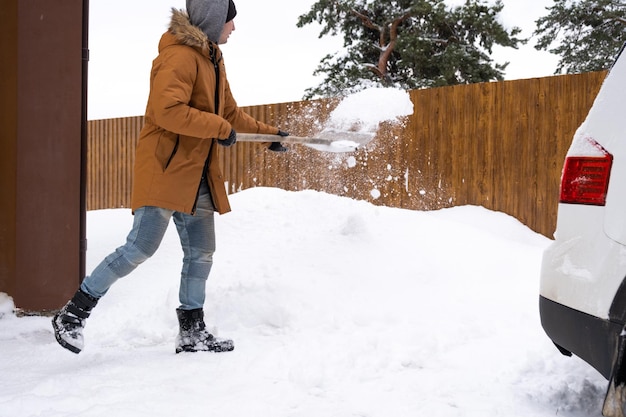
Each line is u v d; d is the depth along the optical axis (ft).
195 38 10.61
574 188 7.89
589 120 7.97
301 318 12.96
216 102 11.33
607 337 7.28
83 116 15.16
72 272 14.94
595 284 7.45
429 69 52.65
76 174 15.02
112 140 38.42
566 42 51.29
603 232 7.48
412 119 26.53
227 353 11.10
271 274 14.96
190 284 11.40
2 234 14.57
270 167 31.27
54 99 14.71
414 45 50.88
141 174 10.54
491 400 8.83
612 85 7.88
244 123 12.62
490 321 12.60
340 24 54.85
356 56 54.60
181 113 10.15
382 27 53.16
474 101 24.89
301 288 13.98
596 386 9.14
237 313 13.44
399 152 26.89
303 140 12.64
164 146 10.52
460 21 50.26
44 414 7.78
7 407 7.97
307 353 10.87
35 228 14.53
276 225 19.10
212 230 11.59
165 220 10.63
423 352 10.92
